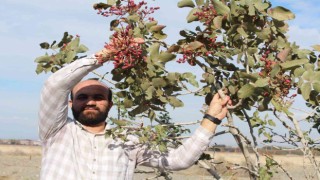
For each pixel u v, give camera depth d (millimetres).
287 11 2008
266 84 1946
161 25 2182
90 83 2494
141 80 2248
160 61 2119
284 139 2561
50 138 2432
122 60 2090
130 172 2537
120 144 2496
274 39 2125
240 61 2246
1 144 59281
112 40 2074
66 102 2357
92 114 2471
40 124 2391
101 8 2240
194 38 2197
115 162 2457
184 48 2131
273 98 2029
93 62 2184
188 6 2125
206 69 2240
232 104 2346
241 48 2158
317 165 2305
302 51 2084
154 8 2203
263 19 2062
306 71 1985
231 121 2445
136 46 2080
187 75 2242
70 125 2488
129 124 2318
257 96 2031
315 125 2652
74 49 2500
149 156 2551
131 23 2209
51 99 2299
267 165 2426
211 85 2363
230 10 2006
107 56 2105
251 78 2020
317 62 2127
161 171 2701
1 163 22672
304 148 2322
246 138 2414
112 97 2576
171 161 2473
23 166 21359
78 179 2396
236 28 2021
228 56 2197
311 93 2027
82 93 2482
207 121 2348
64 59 2541
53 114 2340
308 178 2350
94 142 2471
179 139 2531
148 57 2127
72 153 2430
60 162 2406
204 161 2658
